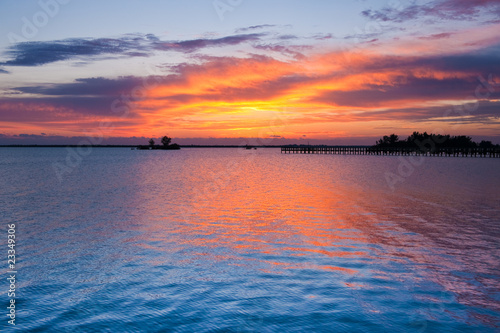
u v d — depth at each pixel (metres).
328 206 20.05
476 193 25.12
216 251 11.41
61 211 19.06
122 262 10.41
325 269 9.58
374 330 6.47
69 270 9.77
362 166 59.84
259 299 7.77
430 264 9.88
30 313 7.26
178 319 6.96
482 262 10.04
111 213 18.33
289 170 51.66
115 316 7.11
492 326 6.61
